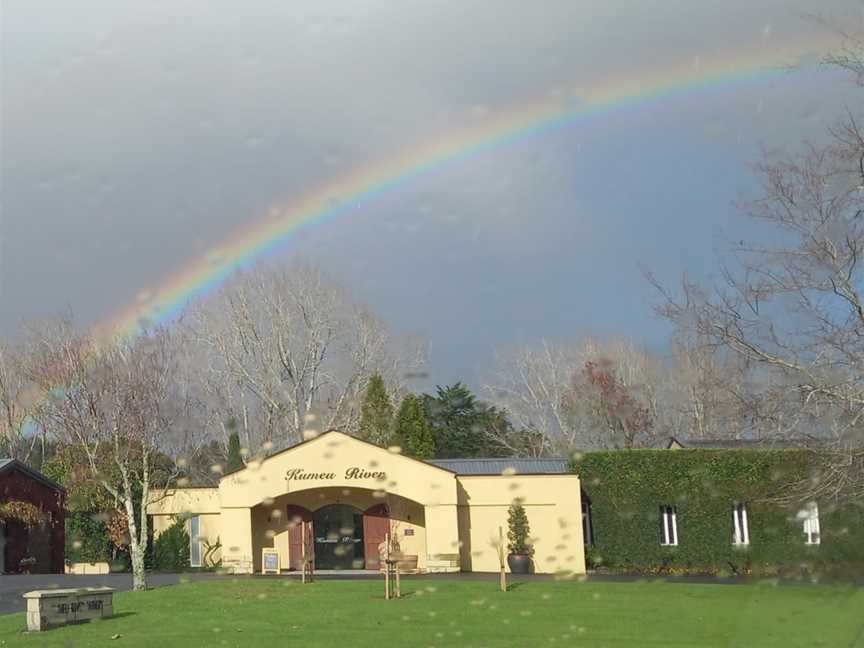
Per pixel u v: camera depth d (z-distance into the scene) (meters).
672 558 31.75
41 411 35.66
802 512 25.59
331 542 32.41
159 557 34.59
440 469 31.27
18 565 33.12
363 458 31.45
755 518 30.48
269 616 18.56
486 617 18.12
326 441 31.62
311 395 43.31
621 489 32.62
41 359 32.56
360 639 15.49
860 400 20.09
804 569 25.64
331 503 32.69
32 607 16.86
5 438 45.25
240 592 23.06
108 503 33.34
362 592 22.97
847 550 24.55
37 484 33.97
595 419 45.72
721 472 31.56
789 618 15.63
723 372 40.38
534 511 32.06
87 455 26.56
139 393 25.34
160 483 28.70
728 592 21.98
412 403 38.84
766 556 29.39
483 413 49.94
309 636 15.88
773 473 28.05
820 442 21.05
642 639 15.09
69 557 34.97
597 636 15.51
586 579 27.31
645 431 45.06
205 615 18.80
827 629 14.39
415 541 32.38
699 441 36.75
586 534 32.94
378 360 44.62
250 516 31.64
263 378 42.66
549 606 19.75
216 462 40.03
